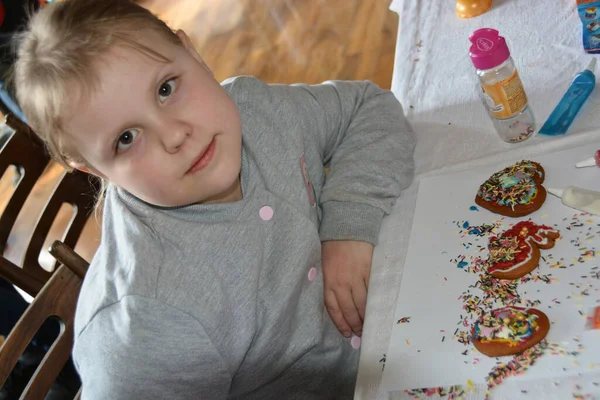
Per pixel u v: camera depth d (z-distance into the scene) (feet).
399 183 2.93
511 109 2.76
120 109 2.17
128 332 2.46
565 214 2.29
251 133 2.97
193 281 2.56
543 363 1.88
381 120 3.26
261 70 8.05
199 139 2.33
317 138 3.27
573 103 2.68
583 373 1.79
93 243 7.22
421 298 2.32
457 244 2.44
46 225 4.10
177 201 2.44
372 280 2.57
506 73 2.69
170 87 2.34
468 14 3.70
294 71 7.72
